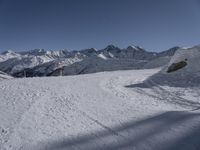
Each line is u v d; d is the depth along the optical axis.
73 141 9.55
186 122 10.80
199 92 18.66
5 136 10.12
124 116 12.38
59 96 17.09
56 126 11.14
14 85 21.19
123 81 25.25
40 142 9.53
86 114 12.89
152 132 10.02
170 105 15.31
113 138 9.70
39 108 13.94
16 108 13.91
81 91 19.16
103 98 16.80
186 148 8.55
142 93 19.12
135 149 8.75
